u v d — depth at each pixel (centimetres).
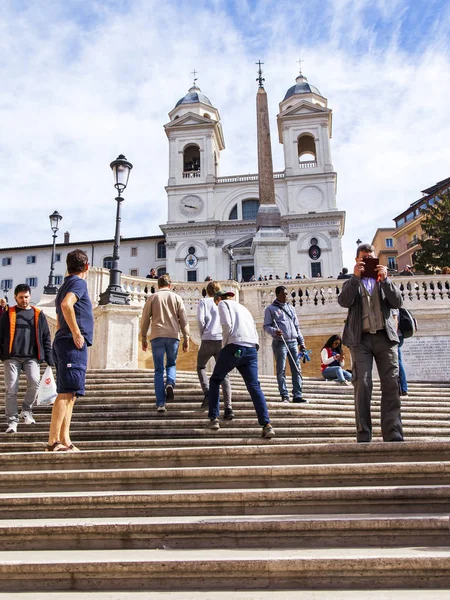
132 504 401
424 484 418
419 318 1680
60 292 564
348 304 537
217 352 735
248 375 599
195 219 5297
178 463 489
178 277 5147
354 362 529
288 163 5362
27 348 693
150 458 491
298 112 5462
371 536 353
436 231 3650
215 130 5653
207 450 487
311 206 5209
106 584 322
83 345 548
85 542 365
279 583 316
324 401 894
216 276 5103
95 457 495
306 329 1753
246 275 5053
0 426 709
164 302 742
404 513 383
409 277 1730
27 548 365
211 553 338
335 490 393
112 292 1264
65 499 404
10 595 309
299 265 5056
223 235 5234
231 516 388
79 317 553
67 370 538
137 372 1000
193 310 1756
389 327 527
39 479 447
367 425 515
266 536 358
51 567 323
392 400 524
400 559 312
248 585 316
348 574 314
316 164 5334
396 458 468
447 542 348
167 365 738
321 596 295
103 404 777
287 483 431
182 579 320
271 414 739
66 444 543
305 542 355
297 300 1784
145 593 309
